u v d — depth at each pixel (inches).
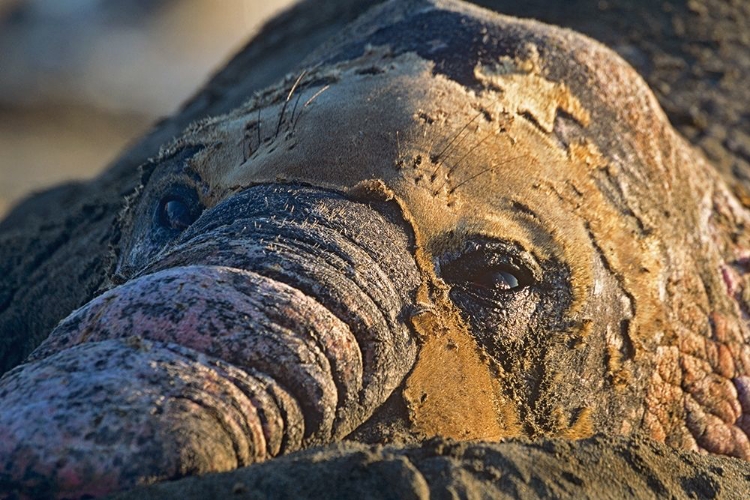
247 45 1074.7
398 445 399.2
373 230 476.4
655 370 591.2
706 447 621.6
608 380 558.3
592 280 548.7
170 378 379.9
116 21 2593.5
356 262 454.3
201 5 2682.1
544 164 562.9
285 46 962.7
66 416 364.8
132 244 578.6
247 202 489.1
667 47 889.5
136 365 382.6
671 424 604.1
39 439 359.9
